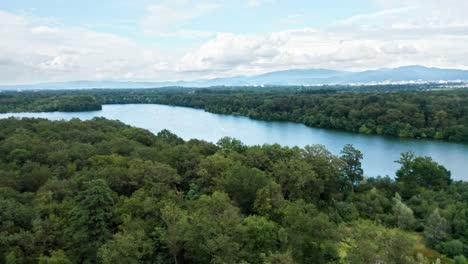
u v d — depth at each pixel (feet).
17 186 166.20
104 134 280.10
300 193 187.11
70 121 329.93
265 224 126.41
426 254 146.51
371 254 108.27
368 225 157.38
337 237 138.51
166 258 121.49
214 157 200.13
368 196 196.13
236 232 119.44
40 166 191.11
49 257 110.52
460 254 144.36
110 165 183.93
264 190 160.56
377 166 303.89
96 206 118.52
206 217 121.19
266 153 228.63
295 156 218.18
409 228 169.99
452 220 165.17
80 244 115.85
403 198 205.67
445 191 204.33
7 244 112.98
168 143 282.77
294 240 120.47
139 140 276.41
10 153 206.18
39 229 119.34
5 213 123.95
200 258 116.26
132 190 165.37
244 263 104.32
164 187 156.04
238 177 169.48
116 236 108.06
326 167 210.18
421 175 216.33
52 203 137.80
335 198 203.00
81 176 165.58
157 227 122.83
